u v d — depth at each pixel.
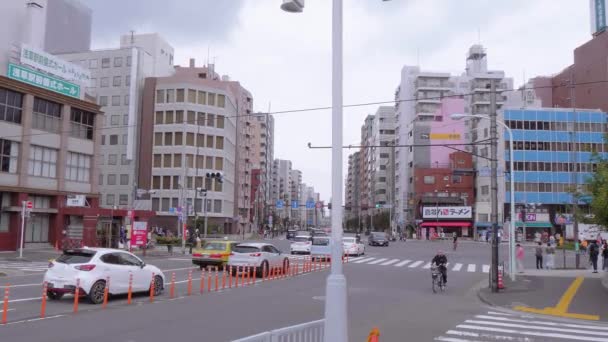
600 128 84.38
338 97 7.43
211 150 87.12
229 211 93.25
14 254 36.91
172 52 102.69
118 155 85.25
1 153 39.50
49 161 43.56
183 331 11.49
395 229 109.00
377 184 135.25
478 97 108.31
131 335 10.94
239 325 12.36
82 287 15.18
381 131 135.62
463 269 33.97
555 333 12.93
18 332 10.97
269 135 165.12
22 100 41.19
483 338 11.96
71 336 10.68
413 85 117.38
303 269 29.89
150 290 17.17
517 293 20.77
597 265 31.84
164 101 86.56
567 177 82.75
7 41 41.22
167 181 85.00
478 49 114.12
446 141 104.19
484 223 89.94
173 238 53.66
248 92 117.94
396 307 16.56
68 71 45.22
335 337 6.84
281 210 181.38
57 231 43.50
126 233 42.06
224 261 28.38
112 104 86.12
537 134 83.12
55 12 79.62
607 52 89.56
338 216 7.18
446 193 98.19
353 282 24.28
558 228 81.81
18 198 40.34
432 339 11.57
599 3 92.38
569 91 97.50
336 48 7.52
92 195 47.50
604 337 12.49
